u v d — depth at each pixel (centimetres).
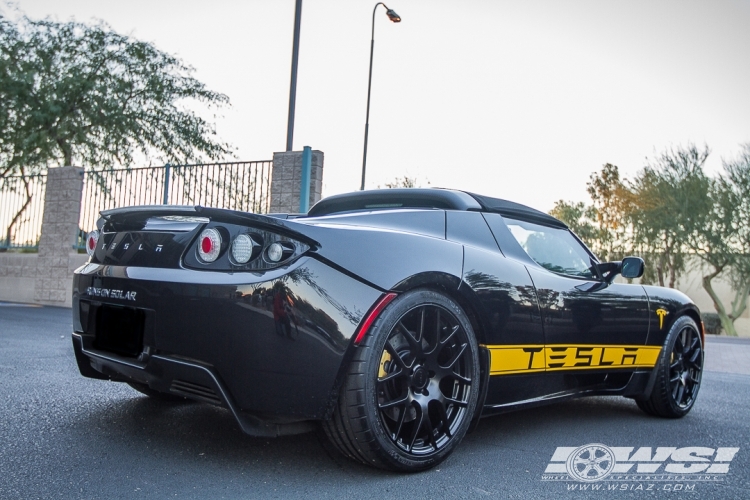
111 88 1395
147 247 230
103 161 1394
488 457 254
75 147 1366
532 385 277
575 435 303
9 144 1293
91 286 245
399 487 209
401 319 217
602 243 2630
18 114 1303
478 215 277
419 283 223
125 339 230
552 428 316
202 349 204
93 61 1412
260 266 204
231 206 858
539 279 278
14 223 1109
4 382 343
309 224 213
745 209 2111
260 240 208
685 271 2352
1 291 1099
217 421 283
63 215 1045
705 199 2145
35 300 1060
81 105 1360
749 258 2125
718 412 385
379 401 211
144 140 1431
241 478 210
